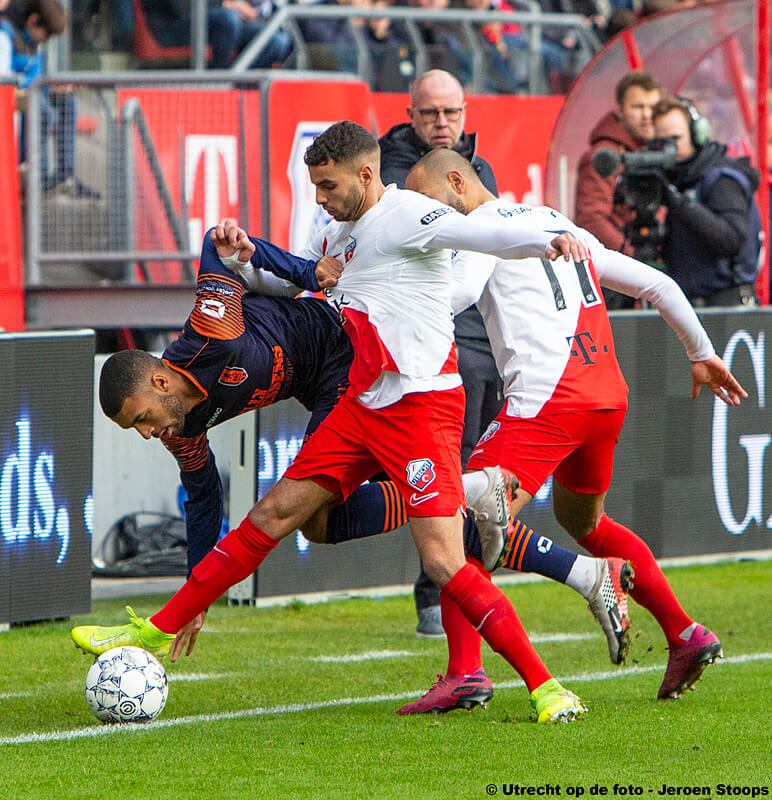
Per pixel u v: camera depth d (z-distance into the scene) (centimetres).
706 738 1505
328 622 2325
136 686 1591
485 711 1669
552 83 4225
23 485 2231
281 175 3231
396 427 1528
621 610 1706
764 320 2883
